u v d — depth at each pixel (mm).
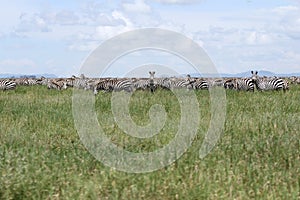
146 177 13906
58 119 25547
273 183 13914
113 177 14016
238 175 14344
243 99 36250
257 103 32719
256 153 17078
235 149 17672
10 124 24031
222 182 13750
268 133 20469
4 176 13570
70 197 12555
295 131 20688
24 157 15594
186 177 14180
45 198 12766
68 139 20562
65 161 15922
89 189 12773
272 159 16594
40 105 31781
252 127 21766
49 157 16547
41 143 19078
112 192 12828
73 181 13750
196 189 12883
